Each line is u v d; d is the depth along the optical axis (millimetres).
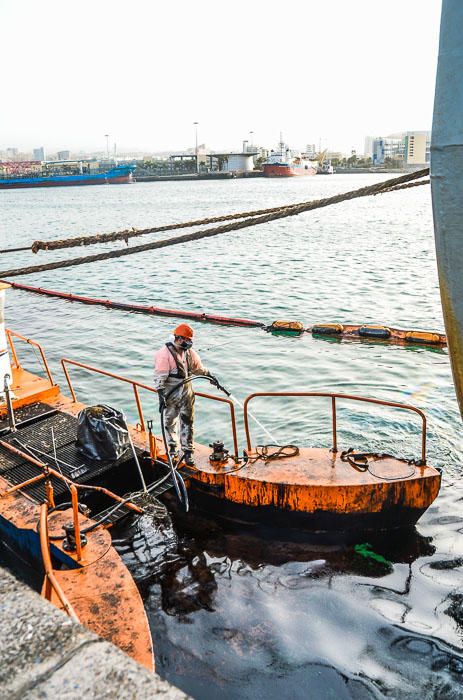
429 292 21969
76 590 4988
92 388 12867
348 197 4934
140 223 53875
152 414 11172
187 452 7152
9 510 6297
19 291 25328
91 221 57656
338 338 16078
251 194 103312
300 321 18453
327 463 7004
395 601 5699
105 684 1911
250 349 15344
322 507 6531
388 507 6539
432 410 10867
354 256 31719
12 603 2307
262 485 6664
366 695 4641
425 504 6578
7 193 168750
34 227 53281
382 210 68750
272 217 5109
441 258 3443
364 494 6445
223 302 21484
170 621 5520
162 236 43656
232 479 6824
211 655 5098
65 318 19859
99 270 30047
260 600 5758
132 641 4395
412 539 6660
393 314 19047
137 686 1896
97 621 4605
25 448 7523
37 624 2184
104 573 5207
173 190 139625
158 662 5047
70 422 8328
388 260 29766
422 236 40375
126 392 12516
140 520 7070
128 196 114250
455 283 3420
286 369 13641
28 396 9031
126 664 1993
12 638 2121
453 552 6418
